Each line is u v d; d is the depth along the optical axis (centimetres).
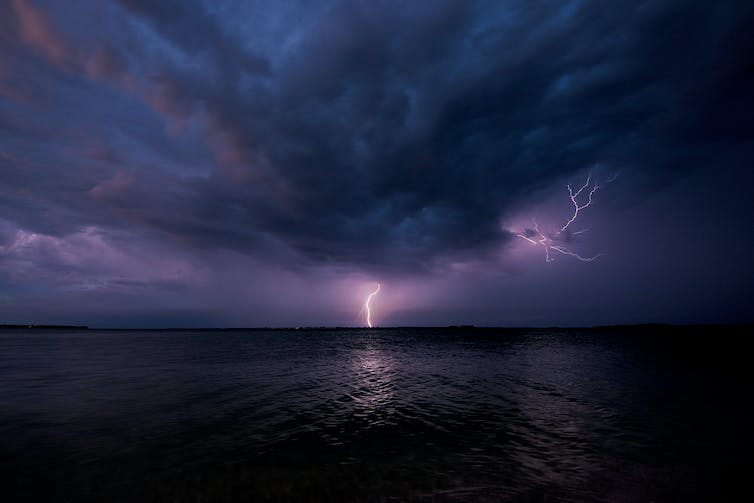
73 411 1312
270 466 815
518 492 684
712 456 862
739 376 2084
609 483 722
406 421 1180
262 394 1642
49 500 666
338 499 663
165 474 773
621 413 1270
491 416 1238
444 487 708
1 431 1073
